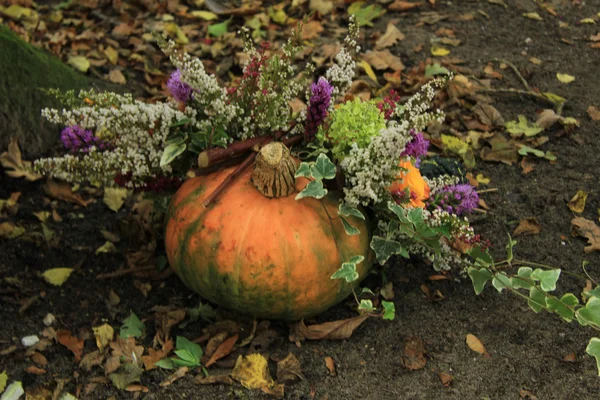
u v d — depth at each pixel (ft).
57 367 8.62
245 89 8.75
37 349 8.80
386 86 13.62
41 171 11.12
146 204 10.89
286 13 16.38
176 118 8.68
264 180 8.11
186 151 9.04
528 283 8.57
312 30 15.52
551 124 12.75
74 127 9.17
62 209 11.04
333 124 8.36
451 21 16.05
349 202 8.23
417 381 8.38
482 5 16.55
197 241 8.29
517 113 13.23
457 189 9.20
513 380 8.39
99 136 10.36
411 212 8.09
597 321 7.91
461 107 13.37
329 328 8.83
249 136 8.80
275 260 8.03
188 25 15.92
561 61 14.69
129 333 8.94
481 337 8.95
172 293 9.66
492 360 8.64
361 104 8.43
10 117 11.66
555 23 15.96
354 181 8.21
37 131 11.87
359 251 8.46
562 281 9.80
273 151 7.97
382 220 8.82
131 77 14.03
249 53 8.96
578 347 8.80
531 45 15.21
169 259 8.89
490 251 10.27
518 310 9.34
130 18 16.03
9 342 8.89
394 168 8.11
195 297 9.54
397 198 8.51
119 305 9.47
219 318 9.09
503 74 14.30
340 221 8.34
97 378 8.45
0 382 8.32
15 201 11.02
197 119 9.07
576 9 16.48
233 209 8.19
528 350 8.77
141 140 8.66
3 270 9.89
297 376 8.40
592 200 11.17
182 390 8.28
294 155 8.82
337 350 8.76
